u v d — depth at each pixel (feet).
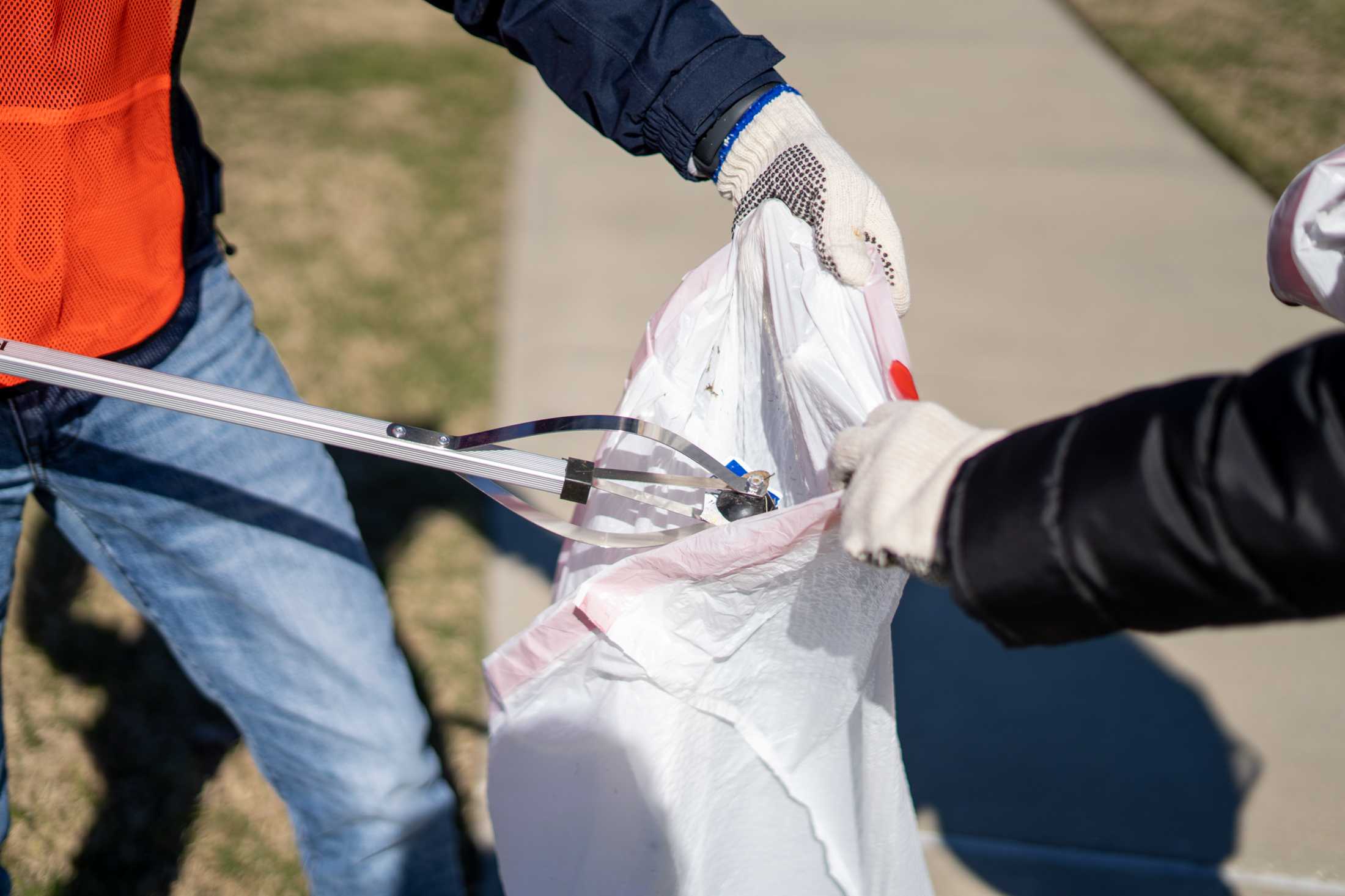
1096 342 12.40
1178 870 7.25
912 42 19.67
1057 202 14.96
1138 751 8.09
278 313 12.10
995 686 8.59
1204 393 2.67
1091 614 2.86
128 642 8.68
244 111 16.44
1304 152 16.16
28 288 4.57
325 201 14.25
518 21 5.22
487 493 4.40
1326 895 7.11
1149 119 17.16
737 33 5.05
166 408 4.30
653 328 5.31
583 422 4.39
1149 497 2.64
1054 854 7.34
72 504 5.22
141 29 4.58
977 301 12.99
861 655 4.05
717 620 4.09
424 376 11.30
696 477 4.36
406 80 17.69
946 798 7.72
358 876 5.60
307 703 5.37
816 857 4.32
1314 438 2.47
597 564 5.11
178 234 4.98
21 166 4.36
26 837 7.27
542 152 15.74
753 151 4.87
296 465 5.28
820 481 4.42
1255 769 7.94
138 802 7.56
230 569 5.18
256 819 7.50
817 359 4.26
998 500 2.86
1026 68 18.75
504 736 4.54
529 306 12.50
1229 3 21.54
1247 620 2.74
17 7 4.11
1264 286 13.51
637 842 4.38
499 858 4.73
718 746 4.28
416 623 8.72
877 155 15.96
